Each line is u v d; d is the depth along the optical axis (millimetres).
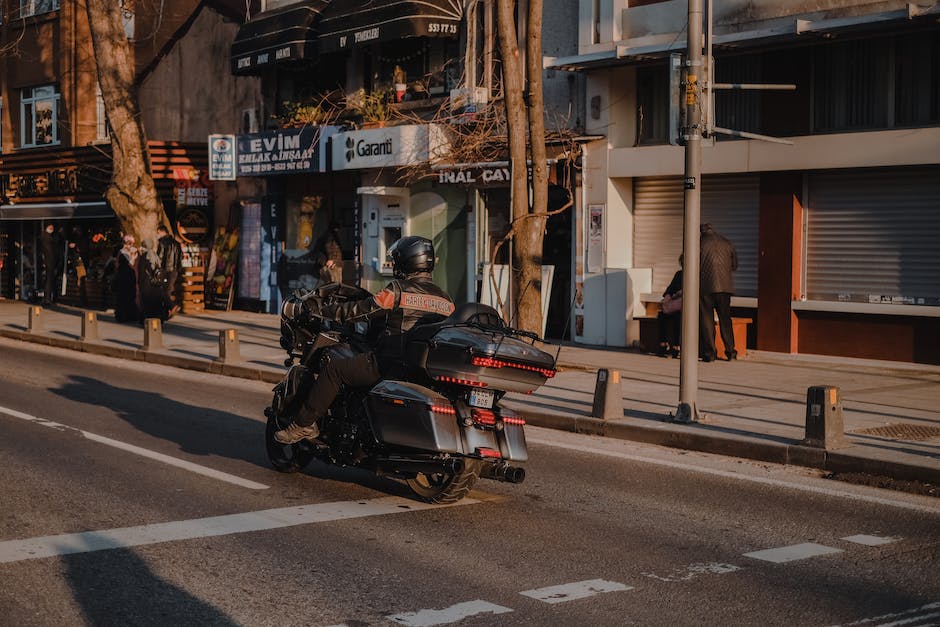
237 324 23750
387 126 22656
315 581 6113
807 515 7828
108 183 28484
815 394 9727
